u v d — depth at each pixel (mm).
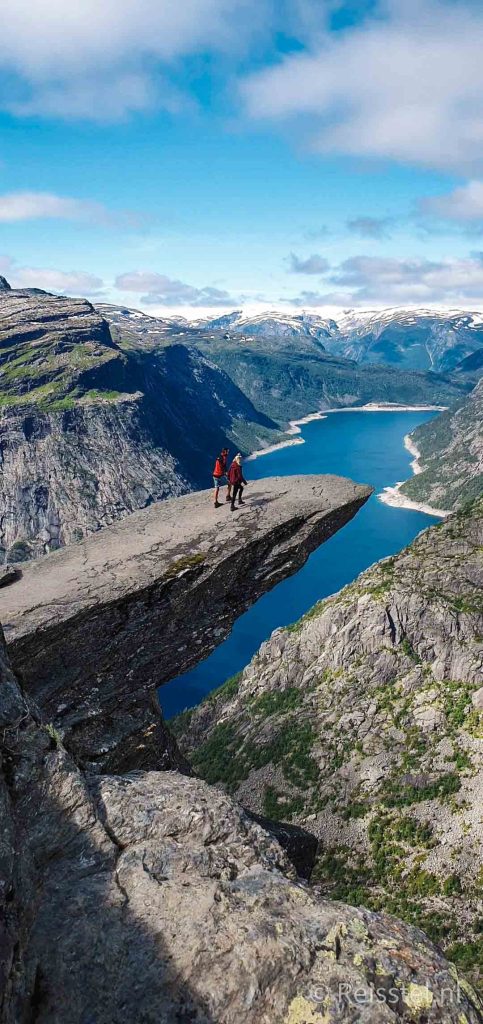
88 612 23703
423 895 107188
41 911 13227
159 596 25641
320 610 190750
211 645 28484
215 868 14992
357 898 111188
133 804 16328
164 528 30250
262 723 171750
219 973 12273
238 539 28172
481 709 138750
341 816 131500
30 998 11773
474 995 12852
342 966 12594
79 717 24906
